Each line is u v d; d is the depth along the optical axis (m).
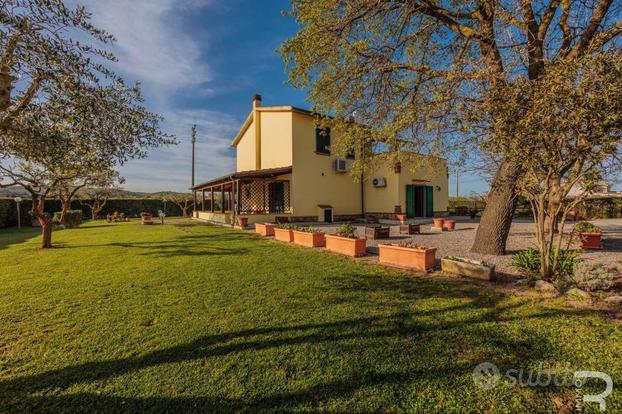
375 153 8.38
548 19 5.51
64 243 10.47
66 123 3.17
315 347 2.87
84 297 4.40
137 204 28.94
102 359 2.70
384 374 2.43
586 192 3.97
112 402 2.15
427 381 2.34
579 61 3.16
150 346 2.93
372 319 3.51
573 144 3.60
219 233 12.68
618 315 3.46
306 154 16.06
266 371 2.49
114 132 3.49
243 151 20.53
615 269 5.06
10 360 2.70
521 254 5.39
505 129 3.75
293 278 5.36
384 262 6.64
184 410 2.06
